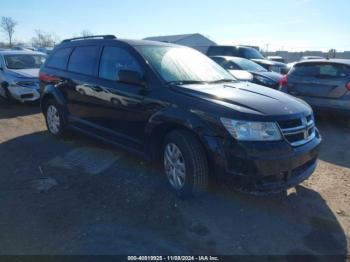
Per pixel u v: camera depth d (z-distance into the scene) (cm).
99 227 295
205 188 331
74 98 500
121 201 343
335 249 276
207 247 273
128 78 373
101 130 456
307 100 680
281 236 292
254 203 347
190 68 416
